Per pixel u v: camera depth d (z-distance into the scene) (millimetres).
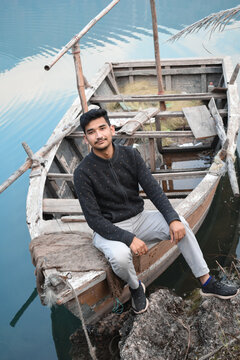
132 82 6961
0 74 9531
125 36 11516
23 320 3547
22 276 4043
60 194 4246
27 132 6820
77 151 5098
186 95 5469
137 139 5812
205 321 2529
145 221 2516
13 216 4965
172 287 3582
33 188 3680
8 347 3262
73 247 2691
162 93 5672
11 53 11008
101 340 2869
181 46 10086
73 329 3350
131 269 2324
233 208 4590
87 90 5754
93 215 2324
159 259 3301
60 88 8477
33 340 3309
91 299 2598
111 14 14141
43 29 13117
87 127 2229
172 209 2355
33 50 11156
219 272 3680
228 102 4984
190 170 5016
